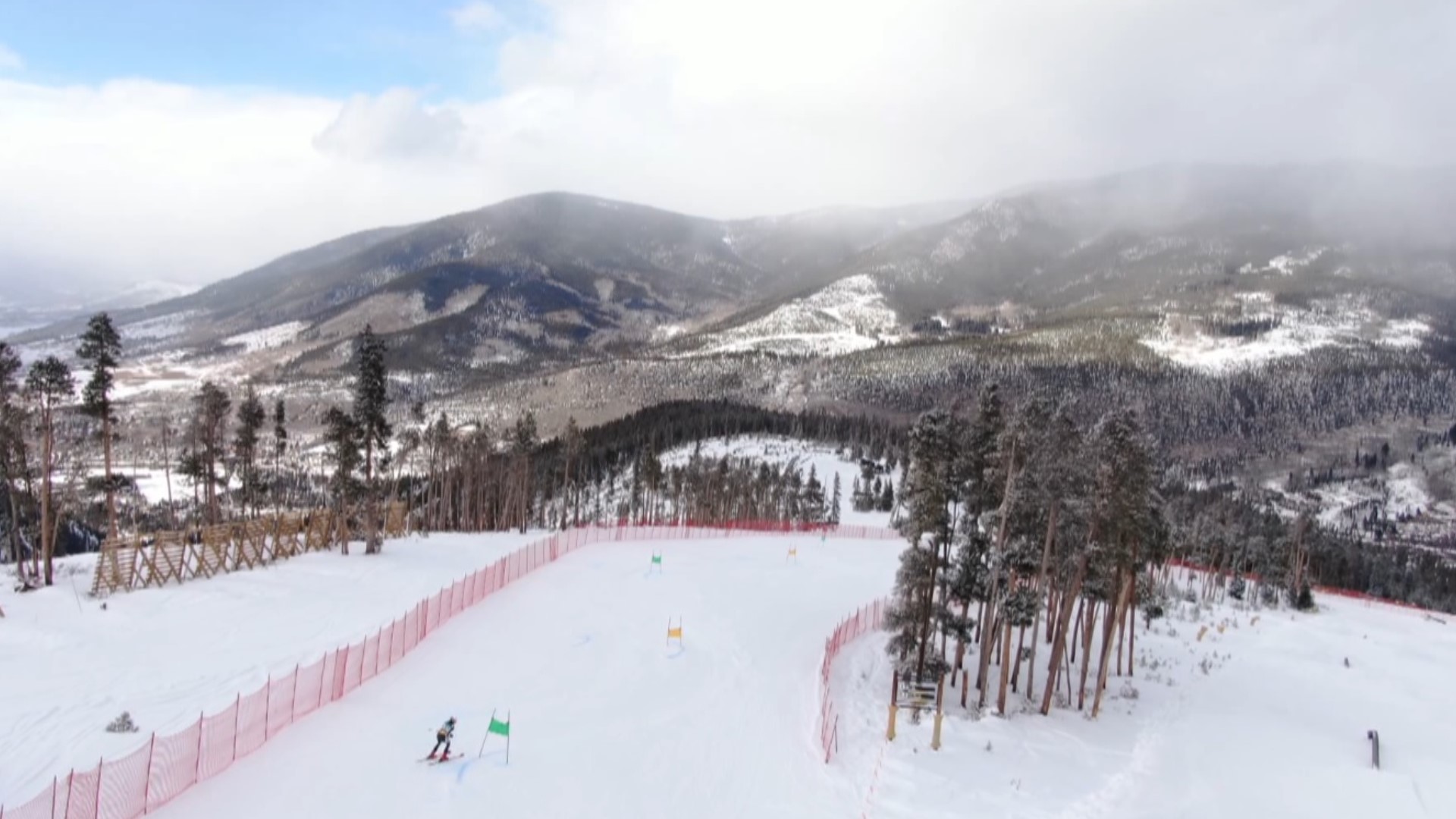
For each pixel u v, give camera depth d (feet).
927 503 114.52
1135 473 116.06
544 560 200.13
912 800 82.17
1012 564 121.80
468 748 81.66
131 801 61.62
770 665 125.49
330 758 75.15
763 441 590.55
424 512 298.76
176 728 75.61
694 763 85.66
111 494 146.82
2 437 131.23
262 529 166.71
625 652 124.67
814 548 282.77
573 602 155.53
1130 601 148.56
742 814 75.25
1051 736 109.40
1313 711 139.23
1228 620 225.15
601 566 202.69
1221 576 303.27
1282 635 210.59
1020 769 95.14
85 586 130.52
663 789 78.69
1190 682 149.79
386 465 206.39
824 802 79.56
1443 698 155.84
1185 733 117.39
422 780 73.36
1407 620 282.36
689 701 105.60
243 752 73.82
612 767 81.92
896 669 112.27
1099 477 117.39
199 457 192.95
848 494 479.00
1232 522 357.41
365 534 212.64
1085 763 100.94
